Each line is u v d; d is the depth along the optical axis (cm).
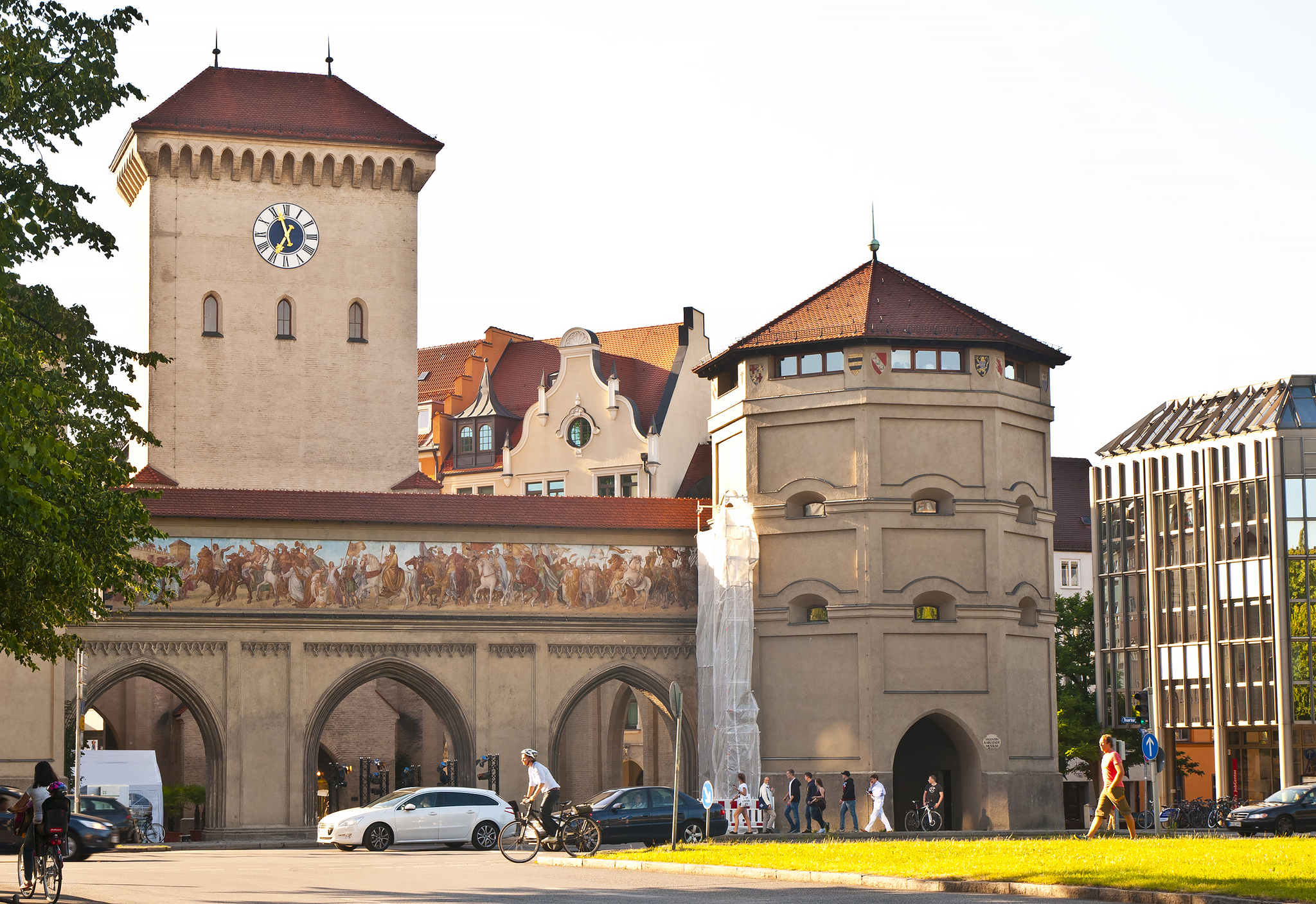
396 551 6712
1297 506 9975
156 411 8256
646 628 6944
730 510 6688
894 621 6506
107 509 3609
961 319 6762
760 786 6525
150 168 8362
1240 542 10194
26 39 3725
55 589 3525
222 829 6356
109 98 3816
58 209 3784
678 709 4125
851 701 6494
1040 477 7006
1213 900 2494
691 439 10519
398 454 8644
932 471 6625
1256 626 10062
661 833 5075
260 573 6531
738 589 6644
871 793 6141
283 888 3198
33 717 6184
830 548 6625
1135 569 11012
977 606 6581
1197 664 10438
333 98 8819
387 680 8931
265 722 6469
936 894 2830
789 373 6831
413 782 8838
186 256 8394
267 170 8575
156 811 6397
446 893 3003
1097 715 9419
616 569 6956
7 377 3341
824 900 2712
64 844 2869
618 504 7050
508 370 11444
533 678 6806
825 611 6650
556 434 10631
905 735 6912
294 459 8462
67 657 3841
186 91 8544
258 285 8500
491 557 6819
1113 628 11156
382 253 8738
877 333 6594
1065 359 7038
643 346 10888
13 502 2673
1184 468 10625
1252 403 10425
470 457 11031
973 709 6544
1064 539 12206
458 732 6706
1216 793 10181
